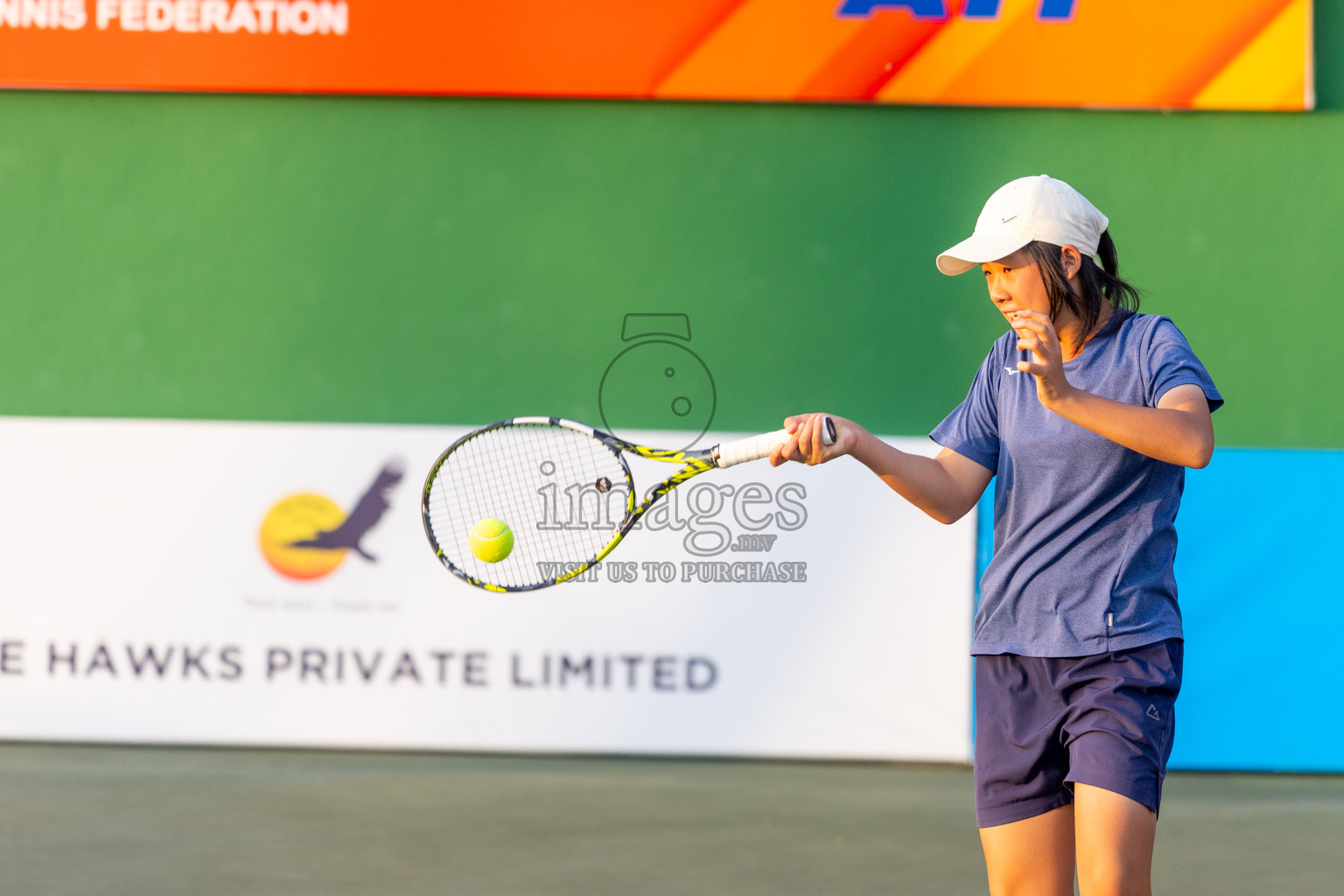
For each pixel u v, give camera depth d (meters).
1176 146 12.59
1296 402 12.64
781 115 12.75
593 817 10.62
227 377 12.93
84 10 12.59
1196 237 12.64
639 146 12.80
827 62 12.53
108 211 12.84
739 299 12.84
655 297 12.88
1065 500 5.55
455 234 12.88
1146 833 5.21
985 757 5.84
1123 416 4.98
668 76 12.59
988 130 12.66
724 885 9.02
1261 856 9.92
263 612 12.38
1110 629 5.45
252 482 12.41
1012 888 5.77
